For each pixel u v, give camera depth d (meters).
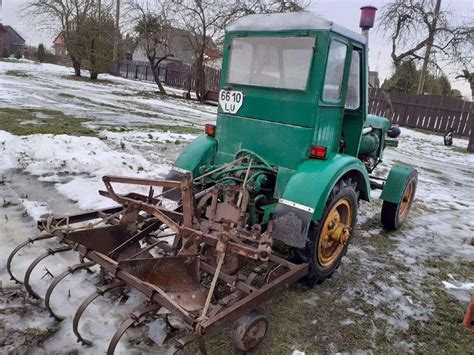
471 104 16.36
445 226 5.49
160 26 17.14
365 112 3.99
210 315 2.16
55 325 2.54
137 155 6.66
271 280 2.63
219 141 3.71
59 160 5.75
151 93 17.67
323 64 3.04
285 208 2.96
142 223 3.14
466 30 13.16
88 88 16.11
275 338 2.71
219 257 2.61
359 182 3.76
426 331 3.03
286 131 3.26
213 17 16.36
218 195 3.03
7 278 2.94
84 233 2.75
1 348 2.31
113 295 2.86
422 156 11.40
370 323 3.02
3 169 5.25
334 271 3.72
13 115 8.45
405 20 13.55
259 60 3.40
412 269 4.02
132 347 2.43
